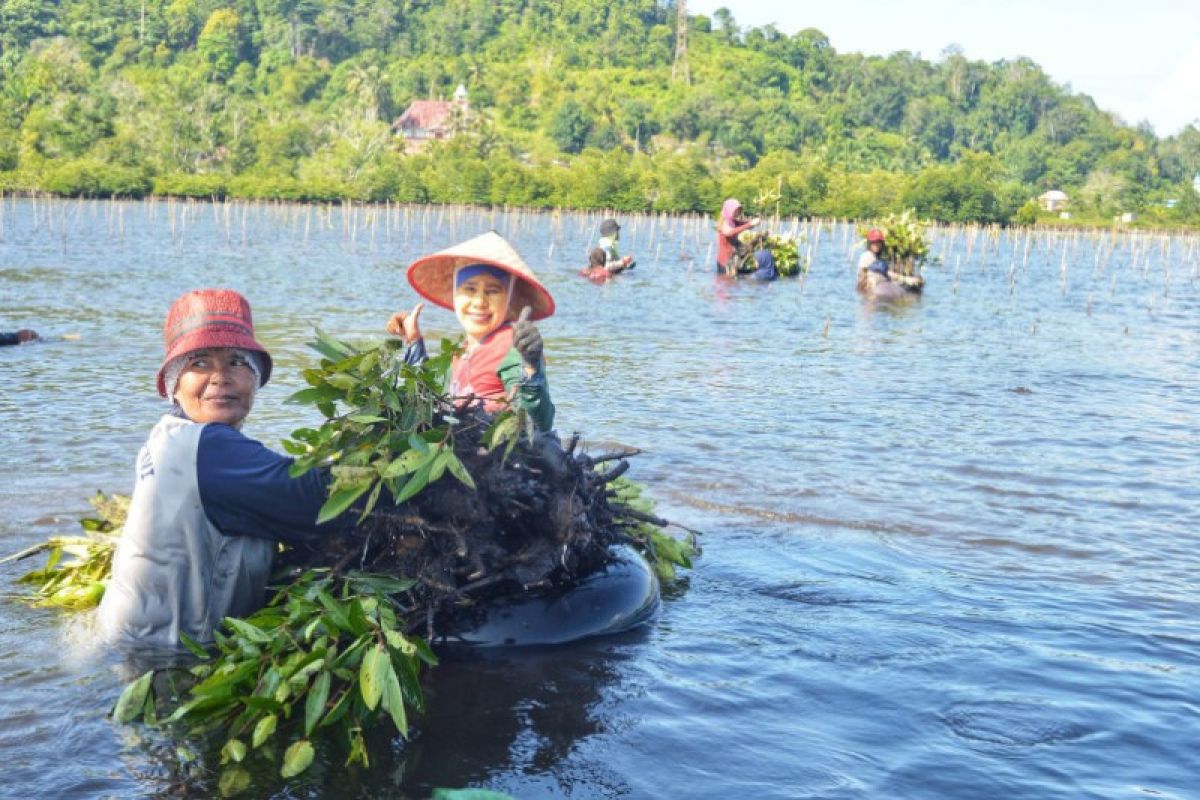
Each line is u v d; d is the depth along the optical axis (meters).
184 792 3.72
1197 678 4.96
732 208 30.08
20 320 16.58
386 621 4.49
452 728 4.27
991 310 23.91
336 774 3.88
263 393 10.98
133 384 11.57
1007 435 10.66
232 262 30.45
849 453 9.61
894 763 4.09
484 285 5.89
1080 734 4.36
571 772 3.95
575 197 94.06
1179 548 7.11
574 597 5.28
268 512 4.82
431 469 4.68
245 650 4.28
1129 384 14.28
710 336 17.67
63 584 5.52
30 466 8.09
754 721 4.40
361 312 18.95
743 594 5.97
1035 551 6.96
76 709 4.29
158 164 100.75
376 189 94.38
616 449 9.41
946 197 93.00
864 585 6.18
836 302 24.22
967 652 5.19
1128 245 69.88
